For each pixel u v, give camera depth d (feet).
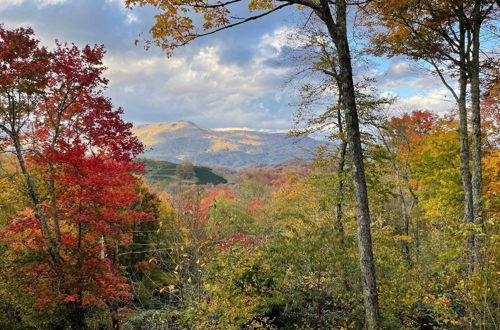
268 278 32.42
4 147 39.45
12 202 46.16
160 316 36.99
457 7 31.27
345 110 23.15
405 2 29.86
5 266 39.19
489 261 20.95
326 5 22.31
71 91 41.04
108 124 40.65
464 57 34.06
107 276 40.29
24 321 40.86
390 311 31.35
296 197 50.49
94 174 39.06
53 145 39.29
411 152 70.33
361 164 23.09
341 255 30.37
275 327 33.24
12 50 35.55
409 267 44.16
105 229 40.11
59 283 38.37
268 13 21.65
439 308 29.09
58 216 39.83
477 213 32.60
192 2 20.07
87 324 43.75
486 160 52.08
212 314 32.07
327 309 35.73
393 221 66.49
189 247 37.50
